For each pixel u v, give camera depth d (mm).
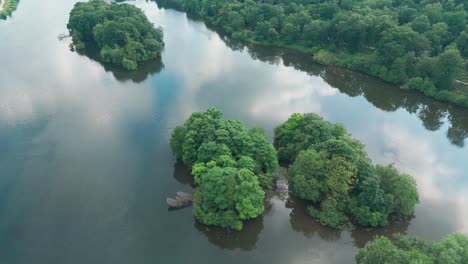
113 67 189000
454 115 147125
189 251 87688
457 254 69312
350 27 183250
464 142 130750
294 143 112375
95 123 138750
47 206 100312
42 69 183375
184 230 92625
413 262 65125
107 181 109125
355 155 95438
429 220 95188
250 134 106688
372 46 190625
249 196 87688
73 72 182750
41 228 93562
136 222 95062
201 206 92562
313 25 199875
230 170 89812
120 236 91000
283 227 94125
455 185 108062
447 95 149750
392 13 194750
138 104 152875
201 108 148625
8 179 110250
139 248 88000
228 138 102250
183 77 176875
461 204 100812
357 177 92688
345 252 87250
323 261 85062
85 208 99375
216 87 166250
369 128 137125
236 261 85375
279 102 154125
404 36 165875
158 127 136250
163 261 85000
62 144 126250
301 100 156250
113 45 193750
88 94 161000
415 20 181625
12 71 179375
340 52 194750
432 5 194625
